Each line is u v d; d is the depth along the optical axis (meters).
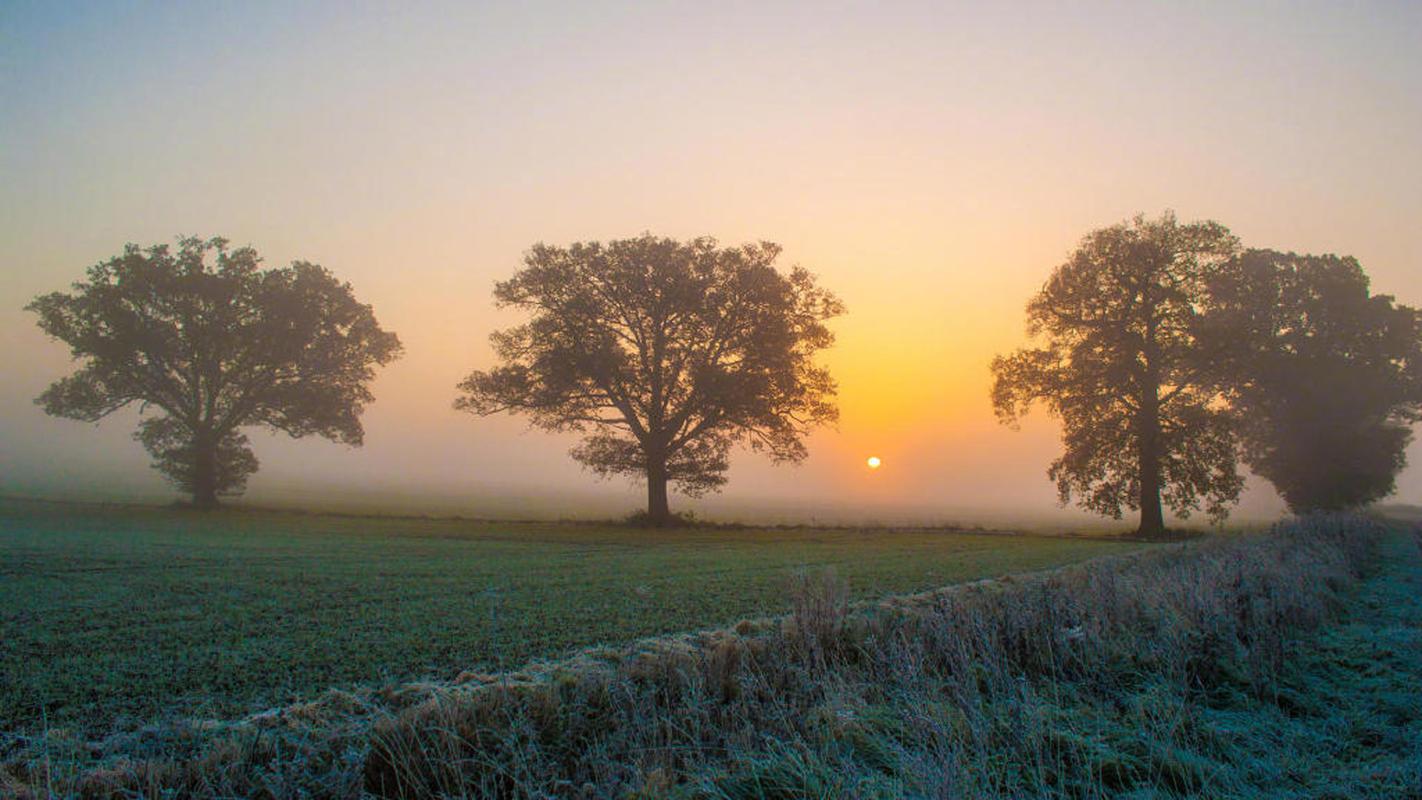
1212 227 41.66
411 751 5.65
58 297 49.56
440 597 15.16
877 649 7.94
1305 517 32.78
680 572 20.42
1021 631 8.73
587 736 6.39
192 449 52.66
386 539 31.55
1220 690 8.03
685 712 6.53
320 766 5.57
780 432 44.19
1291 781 5.89
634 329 45.03
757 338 42.47
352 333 55.75
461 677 8.33
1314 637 10.53
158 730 6.43
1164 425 41.94
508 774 5.39
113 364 49.50
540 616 12.94
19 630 11.35
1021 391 45.12
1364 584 16.58
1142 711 6.98
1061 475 44.75
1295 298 46.75
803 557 25.78
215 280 51.53
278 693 7.96
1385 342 47.91
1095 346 43.12
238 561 21.33
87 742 6.29
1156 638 9.31
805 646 8.21
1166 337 42.41
